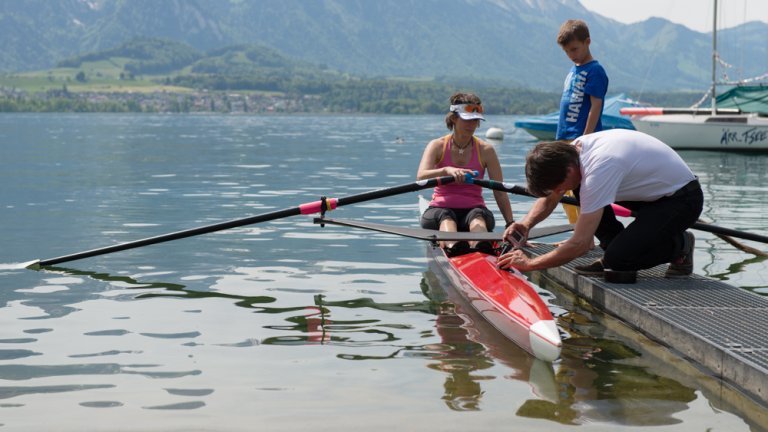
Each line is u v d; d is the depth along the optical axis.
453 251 6.31
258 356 4.18
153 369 3.95
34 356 4.16
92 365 4.01
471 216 6.30
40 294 5.59
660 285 5.22
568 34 6.85
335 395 3.57
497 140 37.38
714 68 27.30
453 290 5.80
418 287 5.88
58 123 75.69
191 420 3.27
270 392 3.61
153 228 8.60
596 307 5.30
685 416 3.33
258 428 3.18
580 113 6.92
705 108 27.86
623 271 5.26
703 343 3.97
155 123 81.31
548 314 4.41
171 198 11.59
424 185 6.09
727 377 3.75
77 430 3.16
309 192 12.56
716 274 6.23
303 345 4.39
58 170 16.84
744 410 3.40
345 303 5.39
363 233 8.45
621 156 4.67
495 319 4.74
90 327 4.74
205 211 10.09
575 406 3.44
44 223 8.91
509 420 3.27
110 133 45.25
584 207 4.62
